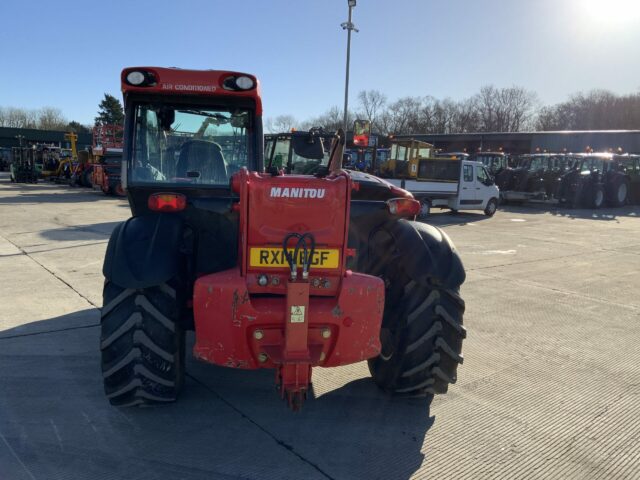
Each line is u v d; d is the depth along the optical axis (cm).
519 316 596
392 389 359
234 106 371
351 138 1411
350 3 2048
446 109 7494
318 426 332
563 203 2175
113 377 315
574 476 288
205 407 352
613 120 6812
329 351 291
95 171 2311
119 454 293
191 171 373
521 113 7544
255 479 274
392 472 285
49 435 311
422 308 333
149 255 304
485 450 311
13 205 1714
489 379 418
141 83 341
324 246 281
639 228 1526
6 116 8562
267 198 273
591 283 775
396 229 350
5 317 536
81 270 757
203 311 280
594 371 440
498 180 2298
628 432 339
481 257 973
